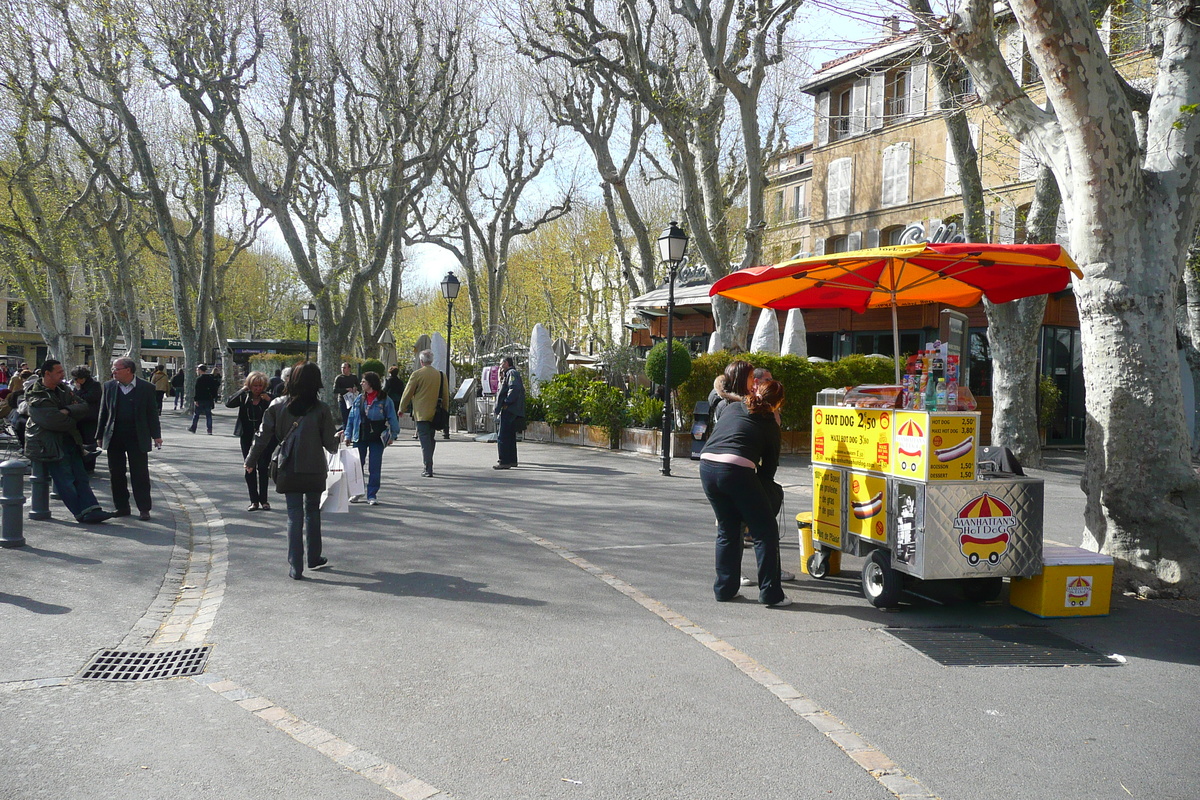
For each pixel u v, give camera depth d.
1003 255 5.67
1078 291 6.85
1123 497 6.57
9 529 7.73
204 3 19.03
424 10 21.38
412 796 3.28
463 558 7.50
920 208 28.95
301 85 20.64
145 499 9.36
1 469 7.76
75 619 5.63
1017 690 4.49
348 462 7.95
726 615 5.87
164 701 4.23
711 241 17.23
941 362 5.96
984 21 7.04
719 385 6.54
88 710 4.11
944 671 4.77
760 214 16.80
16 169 27.20
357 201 28.83
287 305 62.12
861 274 6.96
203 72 19.59
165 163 31.34
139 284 42.16
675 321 28.64
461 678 4.55
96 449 12.71
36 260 28.83
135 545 7.97
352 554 7.64
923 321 23.22
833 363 17.91
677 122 16.62
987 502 5.79
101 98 28.08
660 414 17.08
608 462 15.58
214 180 29.77
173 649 5.04
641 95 16.61
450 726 3.93
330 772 3.47
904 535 5.87
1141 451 6.54
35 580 6.60
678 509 10.39
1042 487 5.91
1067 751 3.74
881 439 6.15
